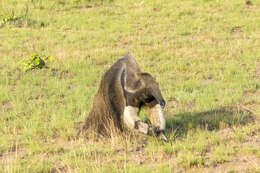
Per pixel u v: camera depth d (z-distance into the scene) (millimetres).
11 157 25203
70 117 31625
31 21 67688
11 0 79438
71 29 65188
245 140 27016
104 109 28281
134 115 24781
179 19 69750
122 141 26641
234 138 27141
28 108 34281
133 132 26703
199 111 32500
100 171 22312
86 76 43812
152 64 48062
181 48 54438
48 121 31516
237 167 22922
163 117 25344
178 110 33344
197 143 25828
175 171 22531
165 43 57031
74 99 36500
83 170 22438
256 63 47219
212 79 42625
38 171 23078
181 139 27156
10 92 38625
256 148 25203
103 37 59625
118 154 25328
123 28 64438
